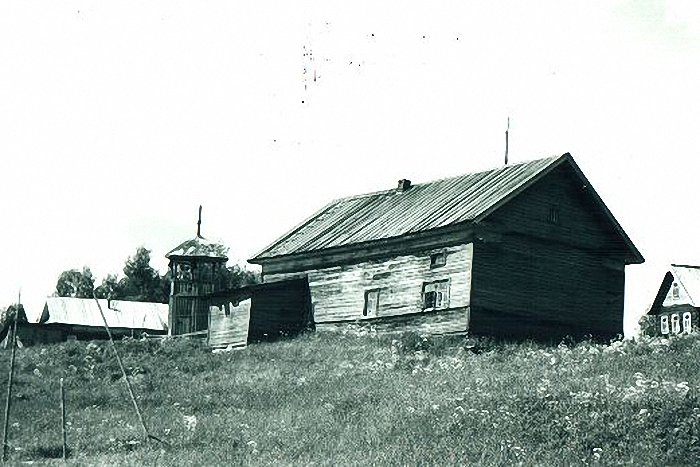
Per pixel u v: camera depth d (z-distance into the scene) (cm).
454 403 2750
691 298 7588
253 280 10894
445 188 5028
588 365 3180
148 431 2966
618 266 4769
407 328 4522
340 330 4834
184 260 6188
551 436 2314
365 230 4931
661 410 2355
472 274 4262
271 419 2988
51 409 3566
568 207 4638
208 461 2430
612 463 2088
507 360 3675
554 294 4522
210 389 3769
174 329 6109
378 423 2697
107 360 4712
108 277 11950
